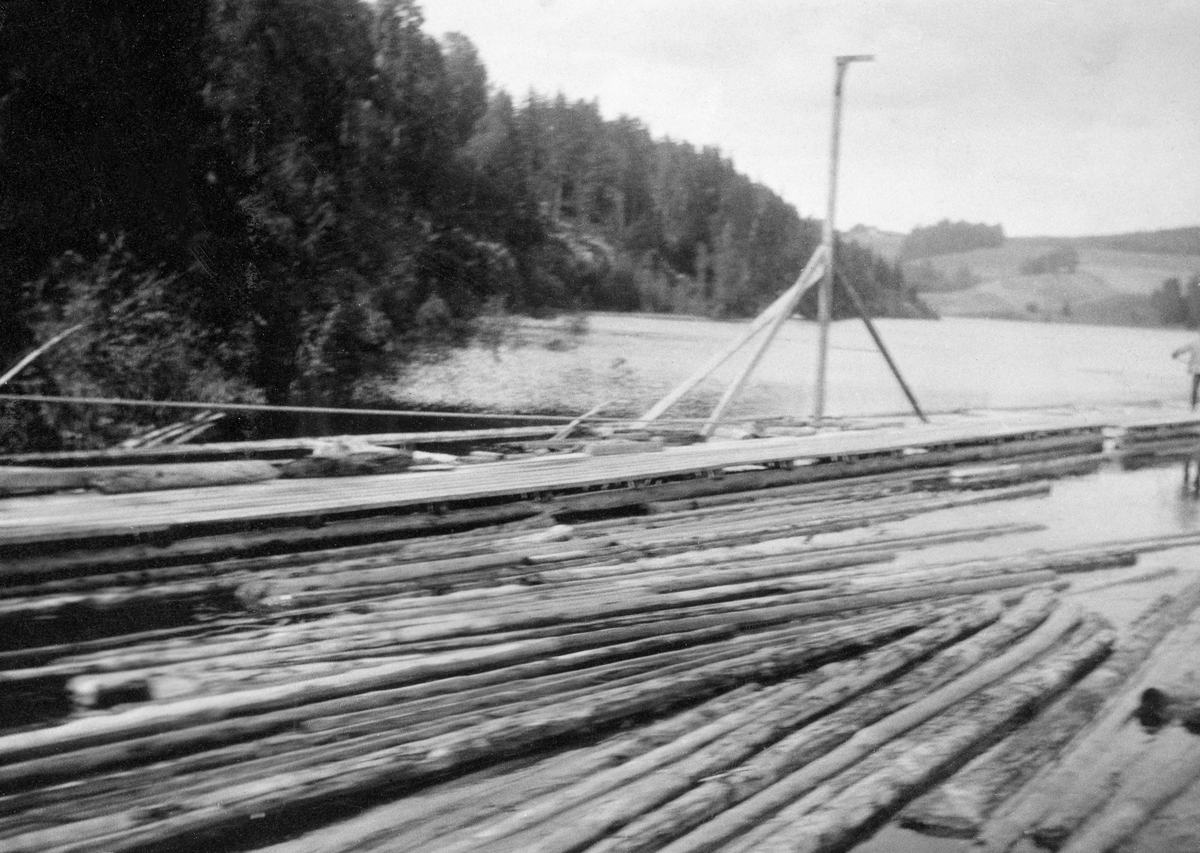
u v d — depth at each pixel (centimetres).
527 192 5306
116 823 364
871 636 607
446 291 3525
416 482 870
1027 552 859
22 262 1748
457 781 423
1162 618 679
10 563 649
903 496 1155
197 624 579
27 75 1805
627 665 534
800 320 7388
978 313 14512
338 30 3241
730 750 435
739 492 1088
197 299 2011
